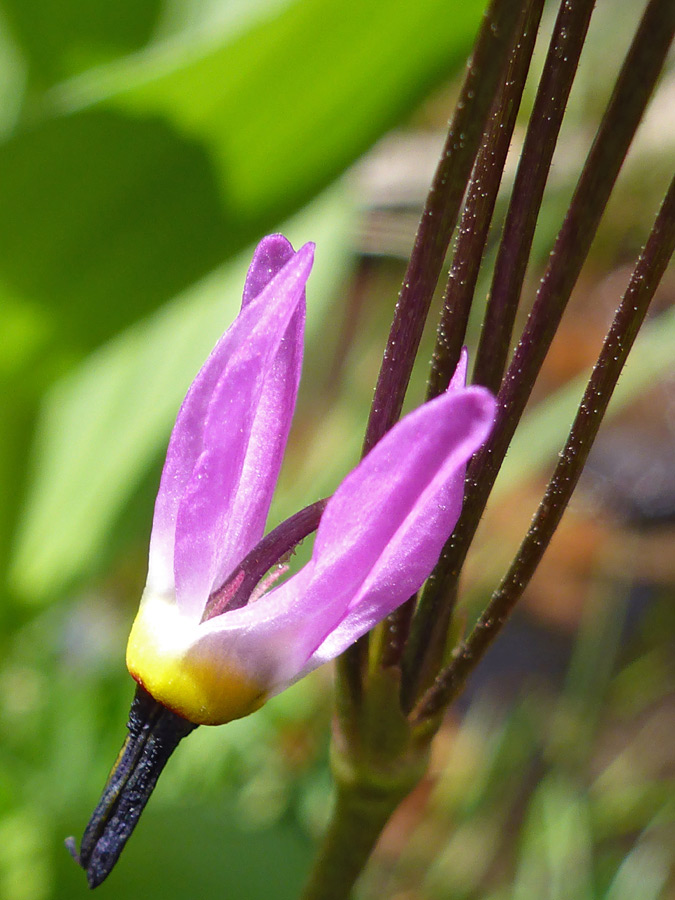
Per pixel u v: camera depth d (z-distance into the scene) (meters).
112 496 0.18
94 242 0.13
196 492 0.09
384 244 0.30
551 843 0.21
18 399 0.15
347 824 0.11
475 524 0.10
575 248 0.10
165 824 0.13
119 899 0.13
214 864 0.13
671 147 0.34
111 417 0.18
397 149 0.32
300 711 0.21
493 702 0.26
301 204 0.14
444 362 0.10
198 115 0.12
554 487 0.10
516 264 0.10
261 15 0.12
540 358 0.10
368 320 0.32
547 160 0.10
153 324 0.18
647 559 0.30
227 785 0.20
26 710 0.19
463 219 0.10
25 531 0.17
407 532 0.09
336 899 0.11
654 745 0.25
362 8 0.12
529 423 0.23
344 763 0.11
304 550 0.16
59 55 0.18
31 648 0.20
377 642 0.11
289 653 0.09
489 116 0.09
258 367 0.09
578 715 0.26
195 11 0.18
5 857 0.13
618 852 0.22
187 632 0.10
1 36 0.18
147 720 0.10
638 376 0.22
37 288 0.13
